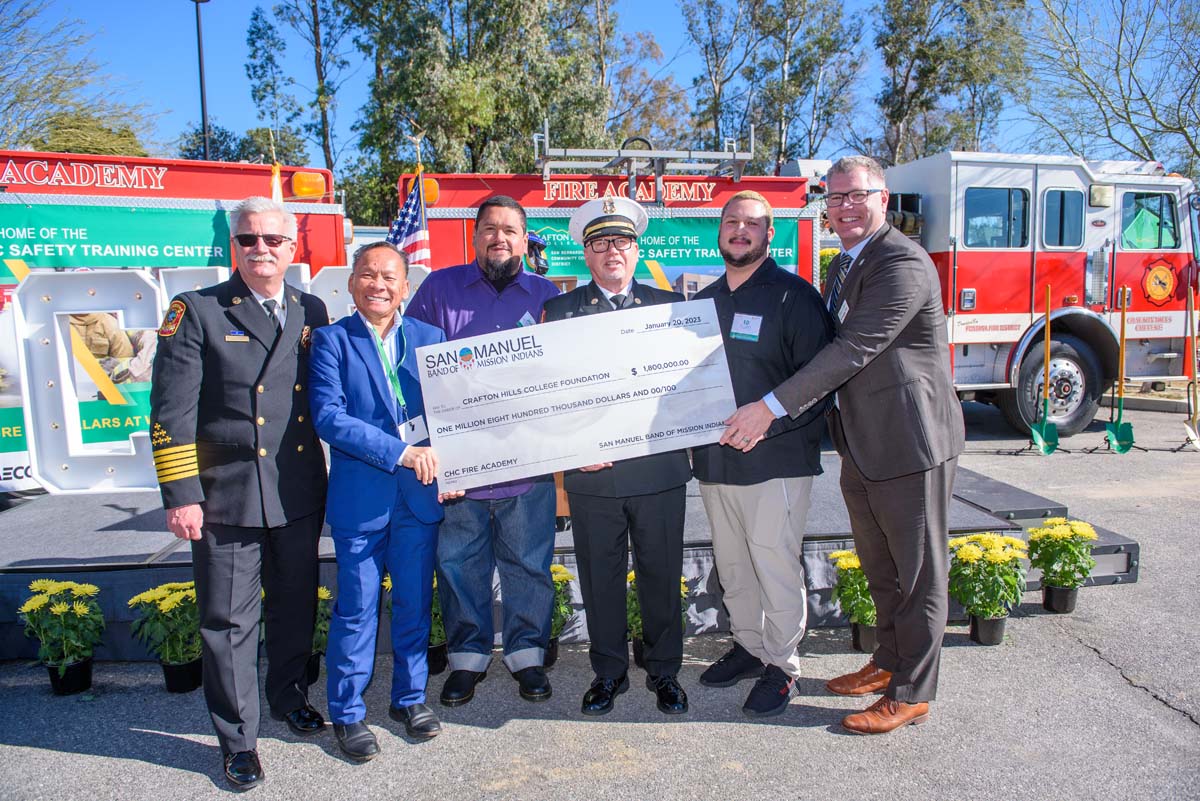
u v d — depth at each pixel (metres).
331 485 2.93
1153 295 8.44
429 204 6.14
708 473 3.15
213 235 5.53
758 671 3.43
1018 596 3.68
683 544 3.41
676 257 6.59
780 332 3.05
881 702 3.04
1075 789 2.63
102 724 3.16
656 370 3.03
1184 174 13.88
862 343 2.77
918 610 2.93
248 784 2.70
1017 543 3.79
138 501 4.73
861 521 3.15
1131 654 3.62
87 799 2.67
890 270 2.80
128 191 5.32
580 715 3.18
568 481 3.15
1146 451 8.03
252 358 2.73
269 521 2.71
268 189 5.66
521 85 20.30
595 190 6.39
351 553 2.88
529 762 2.85
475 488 3.18
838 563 3.72
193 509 2.60
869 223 2.96
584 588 3.24
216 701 2.70
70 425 4.27
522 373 2.99
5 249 5.13
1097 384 8.39
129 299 4.31
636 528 3.16
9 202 5.11
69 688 3.38
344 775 2.79
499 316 3.30
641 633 3.50
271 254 2.73
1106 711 3.13
